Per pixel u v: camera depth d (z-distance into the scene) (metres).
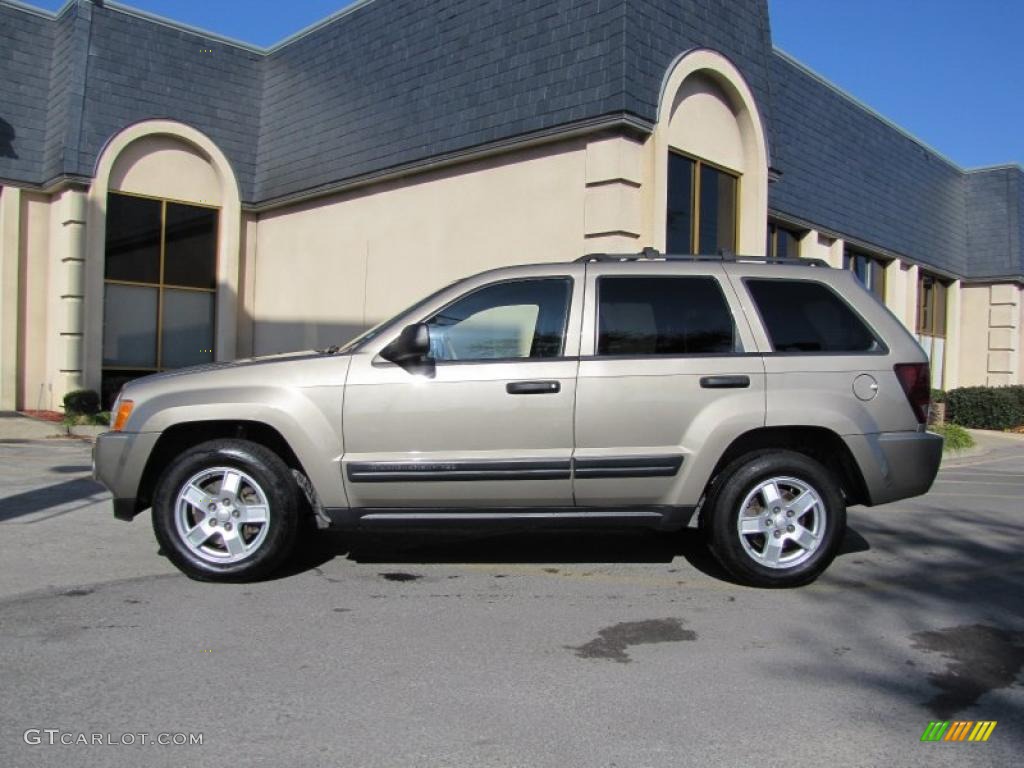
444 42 13.47
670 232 12.17
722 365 5.64
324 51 16.14
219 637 4.68
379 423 5.52
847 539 7.50
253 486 5.63
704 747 3.49
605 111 10.92
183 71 16.86
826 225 17.27
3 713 3.72
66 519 7.61
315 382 5.55
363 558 6.44
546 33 11.87
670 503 5.63
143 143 16.22
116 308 16.03
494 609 5.25
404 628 4.88
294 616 5.05
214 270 17.19
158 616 5.02
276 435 5.92
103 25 15.93
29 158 15.84
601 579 5.95
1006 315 23.42
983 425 21.11
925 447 5.81
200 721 3.67
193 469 5.60
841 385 5.71
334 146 15.38
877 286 20.39
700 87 12.59
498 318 5.75
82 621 4.91
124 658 4.36
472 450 5.53
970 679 4.24
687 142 12.33
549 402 5.53
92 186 15.38
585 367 5.56
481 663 4.37
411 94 13.84
